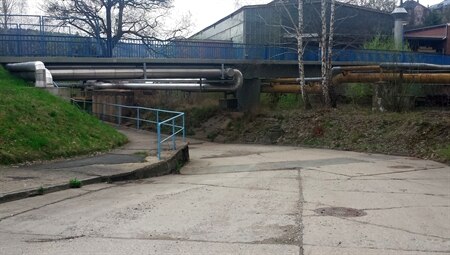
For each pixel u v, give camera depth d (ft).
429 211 27.78
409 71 84.53
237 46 103.65
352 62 111.96
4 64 77.41
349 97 101.35
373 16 155.53
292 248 20.03
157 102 128.26
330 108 89.45
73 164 41.88
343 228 23.34
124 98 117.50
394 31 154.30
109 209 27.45
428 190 35.86
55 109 52.60
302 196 32.19
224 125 101.55
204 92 120.67
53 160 43.29
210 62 99.04
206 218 25.32
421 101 92.38
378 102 83.20
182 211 26.99
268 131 90.53
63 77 84.43
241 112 106.01
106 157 46.60
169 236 21.91
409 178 42.52
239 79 102.27
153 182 38.52
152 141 62.44
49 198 30.50
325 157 60.54
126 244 20.71
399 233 22.59
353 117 79.46
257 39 146.61
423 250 19.98
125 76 90.43
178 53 96.78
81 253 19.51
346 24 148.36
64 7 131.64
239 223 24.25
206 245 20.51
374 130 72.54
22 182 33.35
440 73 84.79
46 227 23.57
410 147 63.72
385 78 82.58
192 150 76.59
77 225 23.90
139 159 45.55
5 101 47.21
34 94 54.80
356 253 19.44
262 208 27.94
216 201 30.01
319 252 19.51
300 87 100.42
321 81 96.12
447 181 41.04
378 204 29.68
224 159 60.95
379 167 50.16
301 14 92.22
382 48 110.52
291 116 91.30
